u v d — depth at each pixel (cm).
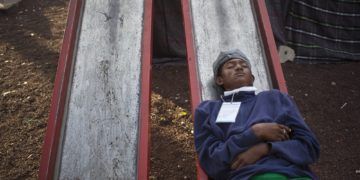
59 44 508
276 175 202
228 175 218
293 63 478
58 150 247
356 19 468
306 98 410
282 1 459
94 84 279
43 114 387
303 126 221
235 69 250
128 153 246
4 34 537
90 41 303
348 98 412
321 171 321
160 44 460
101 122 260
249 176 204
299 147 211
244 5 337
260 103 234
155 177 320
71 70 286
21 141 355
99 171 239
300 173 207
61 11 600
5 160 335
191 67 292
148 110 262
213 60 301
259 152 209
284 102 235
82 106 268
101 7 325
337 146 348
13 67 462
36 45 508
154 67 468
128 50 297
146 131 251
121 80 280
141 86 275
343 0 457
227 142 216
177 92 422
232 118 232
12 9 598
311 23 467
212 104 249
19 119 381
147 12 318
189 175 322
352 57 479
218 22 325
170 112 392
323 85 434
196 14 330
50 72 450
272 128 210
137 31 309
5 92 418
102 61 291
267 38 303
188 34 312
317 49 475
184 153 343
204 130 237
